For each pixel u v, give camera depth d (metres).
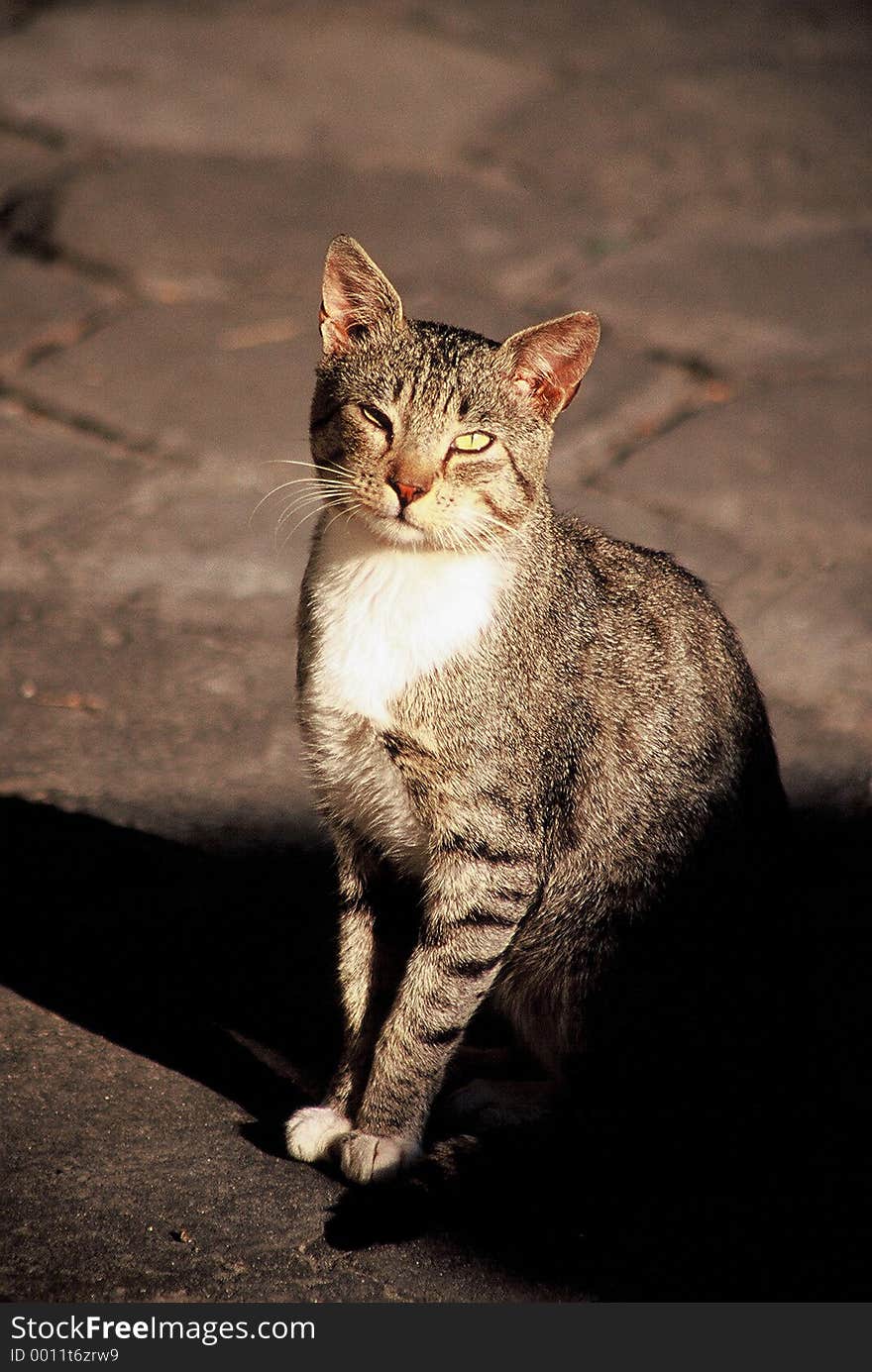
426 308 8.22
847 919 4.75
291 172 9.90
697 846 3.99
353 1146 3.68
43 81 10.87
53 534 6.49
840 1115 4.03
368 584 3.73
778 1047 4.18
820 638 6.05
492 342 3.94
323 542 3.84
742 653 4.27
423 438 3.66
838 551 6.58
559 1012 4.06
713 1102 4.05
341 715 3.74
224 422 7.34
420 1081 3.73
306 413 7.45
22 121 10.30
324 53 11.85
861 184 10.28
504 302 8.41
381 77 11.52
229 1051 4.11
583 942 3.97
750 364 8.02
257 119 10.66
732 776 4.07
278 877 4.79
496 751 3.68
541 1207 3.67
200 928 4.56
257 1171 3.69
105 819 4.95
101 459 7.06
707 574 6.38
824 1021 4.36
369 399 3.73
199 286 8.55
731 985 4.14
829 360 8.10
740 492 6.90
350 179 9.88
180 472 6.99
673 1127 3.98
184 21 12.23
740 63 12.33
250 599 6.21
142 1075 3.97
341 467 3.78
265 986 4.37
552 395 3.88
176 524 6.62
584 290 8.63
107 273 8.58
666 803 3.93
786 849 4.30
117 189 9.38
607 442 7.26
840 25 13.45
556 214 9.62
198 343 8.00
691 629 4.09
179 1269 3.38
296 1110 3.84
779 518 6.75
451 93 11.41
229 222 9.17
